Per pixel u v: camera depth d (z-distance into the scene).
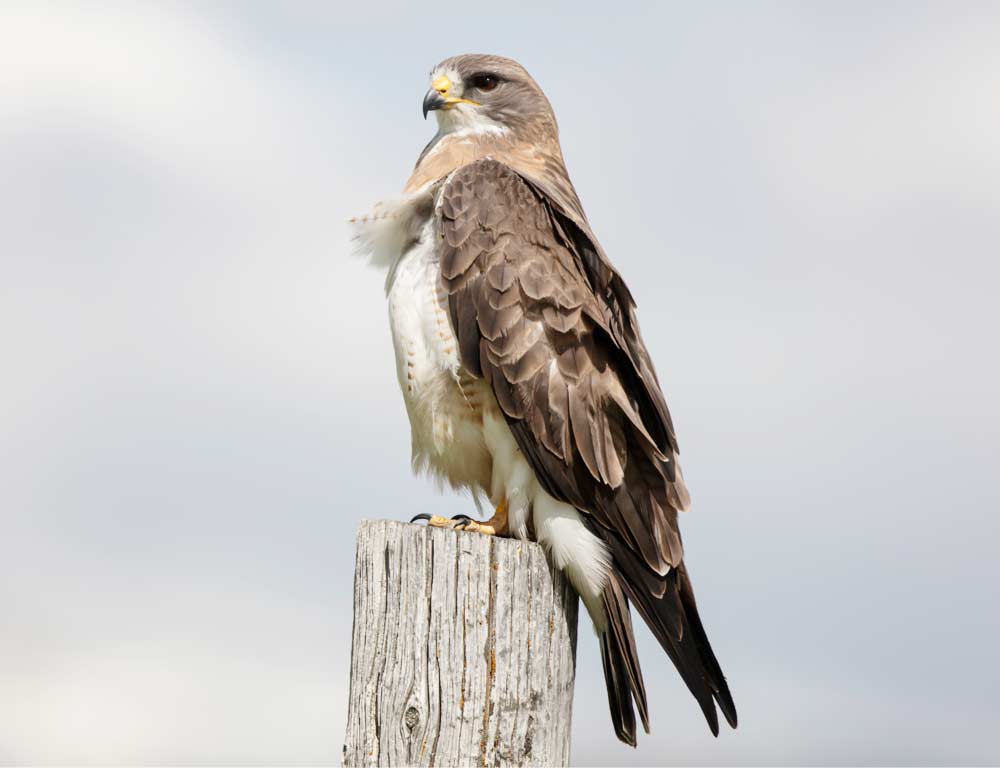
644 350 10.88
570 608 9.76
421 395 10.47
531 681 8.61
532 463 9.95
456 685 8.36
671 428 10.29
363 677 8.51
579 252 10.62
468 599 8.44
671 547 9.93
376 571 8.57
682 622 9.83
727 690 9.88
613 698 9.91
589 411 9.95
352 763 8.45
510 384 9.95
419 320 10.38
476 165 10.73
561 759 8.82
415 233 10.84
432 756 8.29
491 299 10.07
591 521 9.88
